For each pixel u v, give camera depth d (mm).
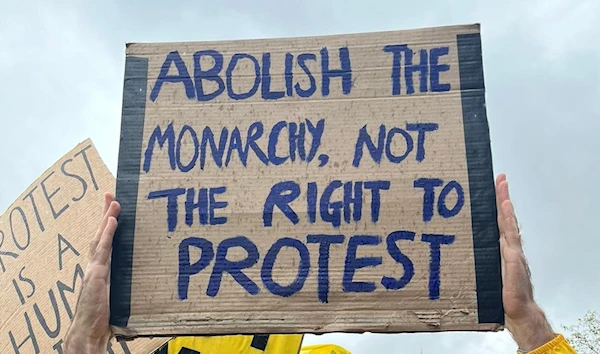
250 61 1070
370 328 929
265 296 952
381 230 968
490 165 983
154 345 1162
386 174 994
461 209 968
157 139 1036
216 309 951
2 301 1254
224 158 1021
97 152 1317
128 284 965
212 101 1053
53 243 1264
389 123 1019
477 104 1015
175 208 999
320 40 1071
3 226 1329
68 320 1193
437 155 997
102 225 983
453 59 1042
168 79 1066
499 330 917
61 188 1309
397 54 1052
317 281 952
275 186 1000
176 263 974
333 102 1037
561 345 868
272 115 1039
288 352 1366
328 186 994
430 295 937
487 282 933
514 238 923
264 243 974
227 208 994
